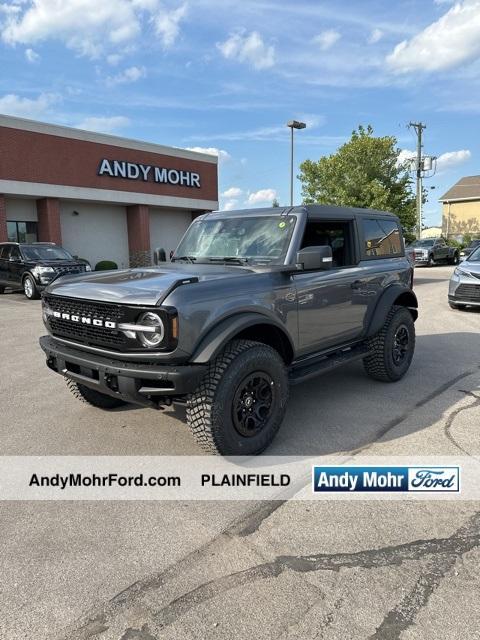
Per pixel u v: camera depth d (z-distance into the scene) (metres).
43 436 4.18
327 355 4.71
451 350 7.14
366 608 2.19
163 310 3.11
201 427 3.40
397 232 5.97
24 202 21.33
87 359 3.51
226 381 3.38
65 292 3.72
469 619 2.12
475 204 49.09
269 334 4.00
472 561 2.51
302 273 4.22
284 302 3.95
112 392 3.42
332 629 2.07
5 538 2.77
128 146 23.75
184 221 28.73
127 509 3.05
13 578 2.43
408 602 2.22
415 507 3.02
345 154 26.45
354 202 25.64
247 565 2.51
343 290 4.65
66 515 2.99
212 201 28.39
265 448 3.78
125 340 3.28
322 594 2.29
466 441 3.95
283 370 3.83
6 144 19.30
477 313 10.72
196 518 2.94
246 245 4.43
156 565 2.52
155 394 3.22
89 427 4.36
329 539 2.71
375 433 4.13
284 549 2.63
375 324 5.07
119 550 2.64
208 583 2.38
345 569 2.46
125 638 2.06
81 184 21.95
